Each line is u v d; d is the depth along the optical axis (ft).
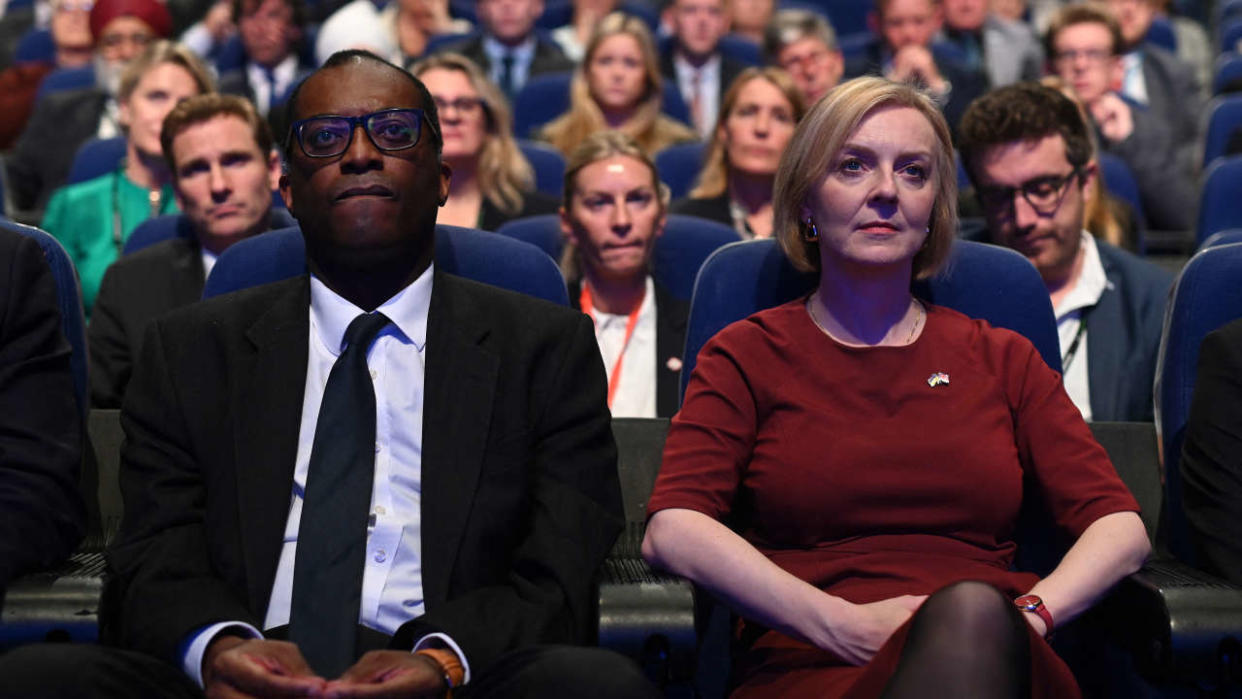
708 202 11.48
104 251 10.78
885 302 5.98
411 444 5.44
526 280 6.31
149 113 10.95
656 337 9.25
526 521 5.50
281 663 4.71
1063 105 7.89
